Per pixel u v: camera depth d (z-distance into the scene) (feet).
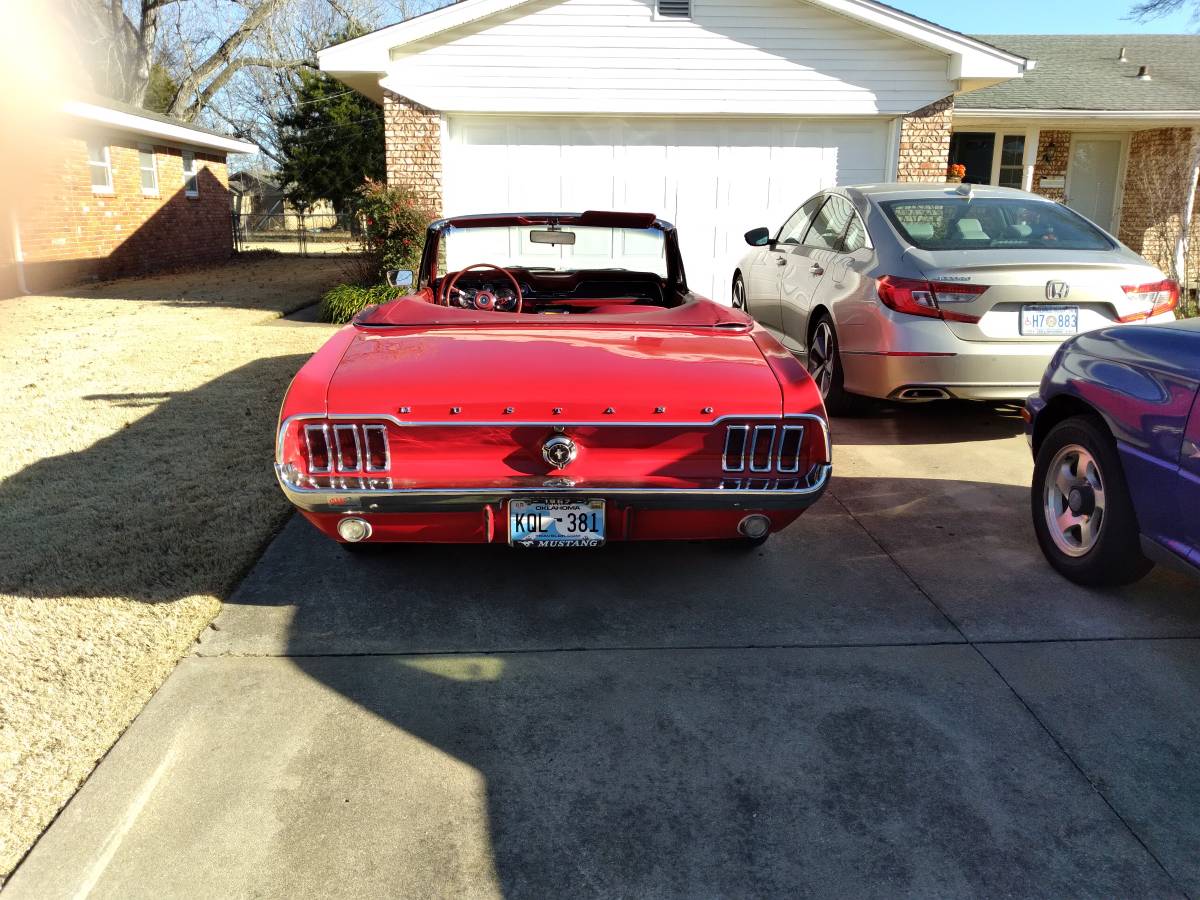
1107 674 9.74
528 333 11.47
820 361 20.57
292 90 116.88
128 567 12.22
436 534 10.14
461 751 8.45
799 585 11.93
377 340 11.16
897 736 8.68
